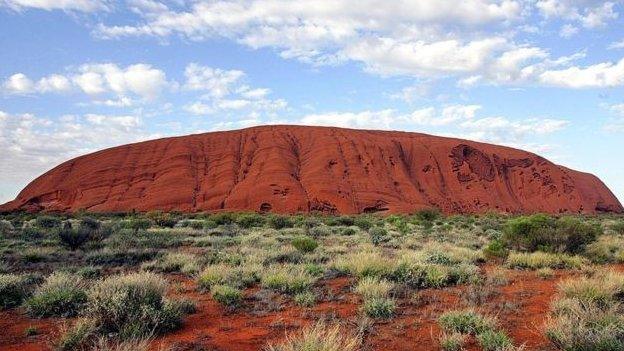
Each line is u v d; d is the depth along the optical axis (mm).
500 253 16812
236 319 9188
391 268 13234
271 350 6676
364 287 11117
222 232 33719
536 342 7410
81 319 8328
